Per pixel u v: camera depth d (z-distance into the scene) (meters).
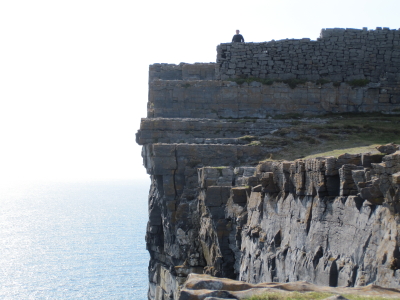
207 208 34.91
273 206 26.44
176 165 41.31
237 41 56.28
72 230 149.75
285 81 52.22
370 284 17.20
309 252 22.16
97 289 79.44
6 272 94.50
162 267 45.53
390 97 52.81
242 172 35.59
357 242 19.39
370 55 53.53
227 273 33.56
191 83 50.88
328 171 21.64
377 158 21.33
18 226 164.50
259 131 46.66
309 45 53.31
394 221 17.81
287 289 17.12
